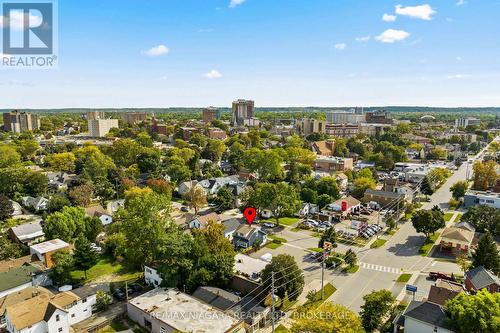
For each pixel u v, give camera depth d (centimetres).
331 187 9631
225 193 9344
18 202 9481
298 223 8175
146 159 12669
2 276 5200
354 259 5891
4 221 8131
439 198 10312
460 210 9044
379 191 9656
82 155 13512
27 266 5575
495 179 10556
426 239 7025
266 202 7950
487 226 7212
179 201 10112
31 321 4072
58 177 11556
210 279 5003
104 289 5234
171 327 4012
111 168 11619
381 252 6544
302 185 10256
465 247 6350
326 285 5294
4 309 4441
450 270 5794
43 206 8994
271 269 4809
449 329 3728
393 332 4138
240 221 7662
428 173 11356
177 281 5059
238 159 14350
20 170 10050
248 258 5878
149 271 5391
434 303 4072
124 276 5691
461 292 4069
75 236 6812
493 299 3619
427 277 5553
